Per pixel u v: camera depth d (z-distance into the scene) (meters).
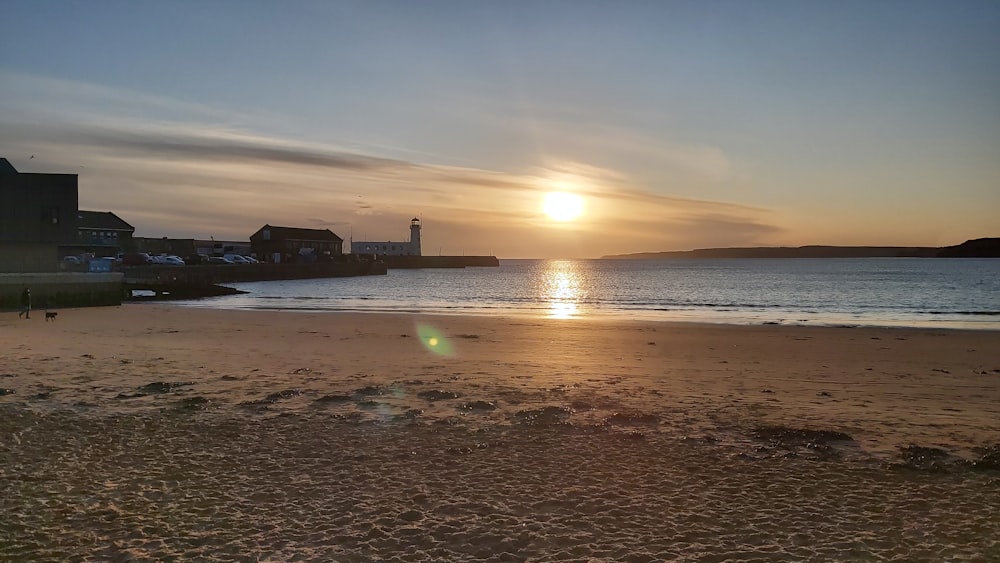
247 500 6.38
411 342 20.38
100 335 21.52
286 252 123.62
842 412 10.46
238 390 11.73
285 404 10.59
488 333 23.67
